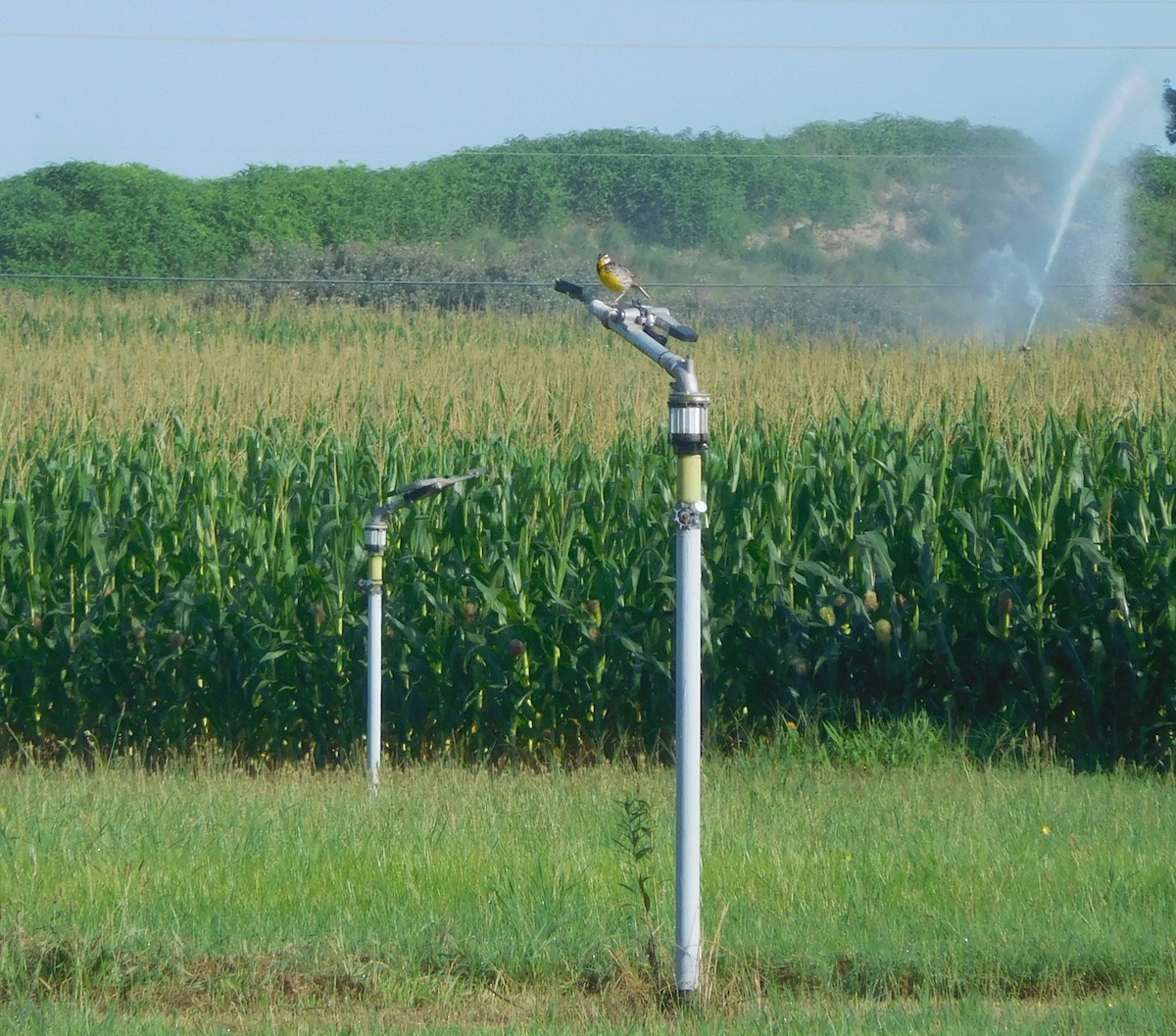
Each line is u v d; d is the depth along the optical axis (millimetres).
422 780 40000
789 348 82250
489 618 47719
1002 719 46125
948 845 29828
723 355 79125
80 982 22984
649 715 48094
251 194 168375
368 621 40781
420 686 48000
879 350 72875
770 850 29406
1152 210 145000
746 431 55781
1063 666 46188
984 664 47188
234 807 34250
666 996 22641
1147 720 45625
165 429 59781
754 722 48406
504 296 138750
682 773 22453
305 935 24562
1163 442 51031
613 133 186625
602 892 26953
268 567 49062
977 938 24391
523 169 175375
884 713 47188
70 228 161125
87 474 52500
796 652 47406
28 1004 22078
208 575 49750
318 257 146875
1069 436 51750
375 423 60719
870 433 54656
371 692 40312
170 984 23172
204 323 118375
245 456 55906
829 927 25031
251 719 49062
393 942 24219
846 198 164375
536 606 48281
